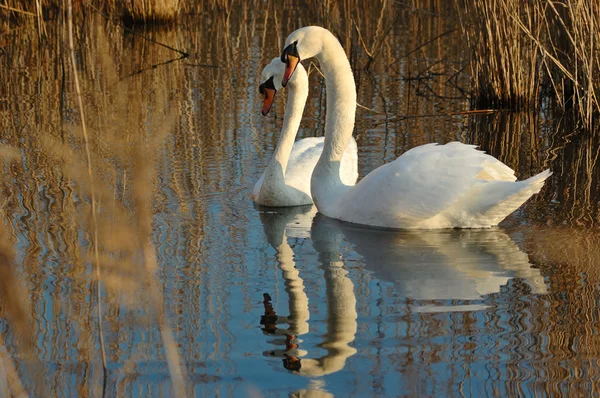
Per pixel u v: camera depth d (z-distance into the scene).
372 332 8.50
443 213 11.84
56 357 7.98
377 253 10.92
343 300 9.34
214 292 9.56
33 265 10.13
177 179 14.23
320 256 10.83
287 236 11.69
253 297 9.41
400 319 8.81
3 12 30.94
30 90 21.11
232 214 12.65
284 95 20.67
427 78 23.09
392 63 24.69
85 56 25.44
